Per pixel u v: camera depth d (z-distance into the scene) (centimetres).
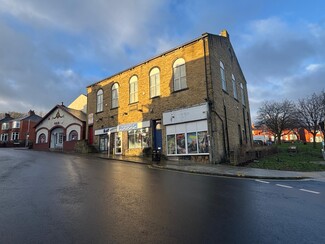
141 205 556
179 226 432
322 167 1341
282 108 4216
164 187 771
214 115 1622
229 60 2217
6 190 680
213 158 1558
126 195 645
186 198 633
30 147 3616
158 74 2016
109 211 507
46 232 394
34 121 5628
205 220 466
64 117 3122
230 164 1490
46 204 549
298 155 2134
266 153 2106
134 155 2077
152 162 1595
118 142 2292
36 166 1234
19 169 1111
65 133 3047
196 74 1742
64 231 399
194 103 1716
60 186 744
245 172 1148
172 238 380
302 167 1341
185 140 1723
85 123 2880
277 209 552
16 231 396
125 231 404
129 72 2280
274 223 457
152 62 2070
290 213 523
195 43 1788
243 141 2298
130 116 2191
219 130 1672
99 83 2645
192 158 1666
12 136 5394
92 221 447
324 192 747
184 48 1847
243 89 2711
